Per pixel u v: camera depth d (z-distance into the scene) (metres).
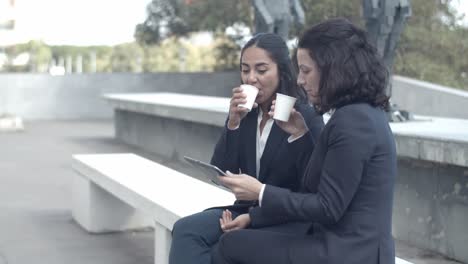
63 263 5.15
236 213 3.39
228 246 3.03
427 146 5.21
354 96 2.73
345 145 2.65
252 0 9.20
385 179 2.70
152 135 11.68
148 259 5.27
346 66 2.71
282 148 3.29
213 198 4.53
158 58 25.56
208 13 19.88
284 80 3.33
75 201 6.52
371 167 2.68
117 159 6.45
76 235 6.00
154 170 5.78
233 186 2.92
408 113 7.38
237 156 3.45
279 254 2.87
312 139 3.25
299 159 3.27
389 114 7.14
